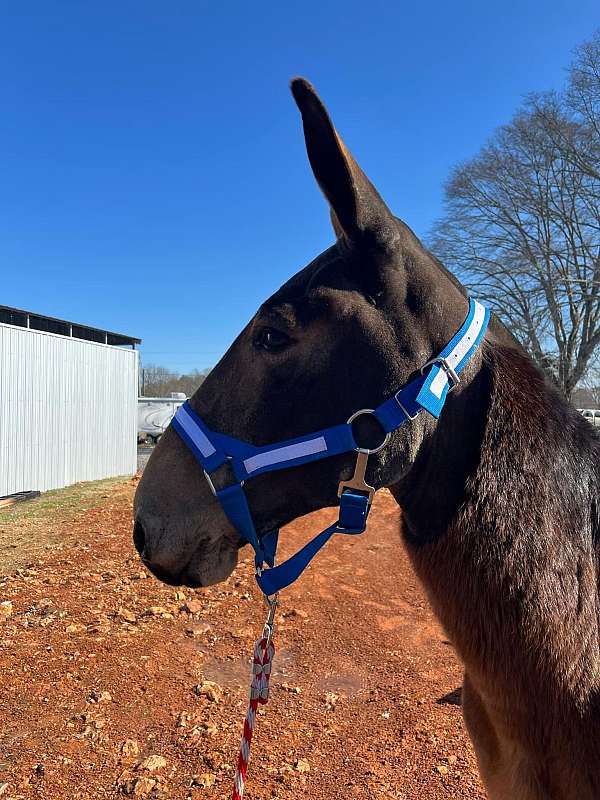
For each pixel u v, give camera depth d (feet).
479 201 73.72
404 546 5.85
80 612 17.13
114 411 53.26
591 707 4.84
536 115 70.28
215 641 15.83
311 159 5.01
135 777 10.00
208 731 11.46
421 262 5.49
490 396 5.38
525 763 5.10
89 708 12.17
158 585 19.69
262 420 5.35
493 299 75.36
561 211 72.28
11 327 40.50
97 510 31.83
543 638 4.85
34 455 42.39
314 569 22.06
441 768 10.37
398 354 5.16
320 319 5.22
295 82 4.80
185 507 5.63
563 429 5.57
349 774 10.28
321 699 13.11
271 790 9.78
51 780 9.89
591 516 5.40
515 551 4.98
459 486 5.22
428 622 17.61
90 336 58.34
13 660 14.02
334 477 5.23
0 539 25.40
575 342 73.67
